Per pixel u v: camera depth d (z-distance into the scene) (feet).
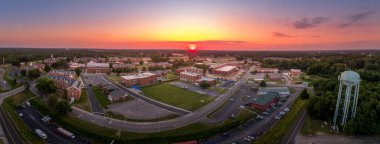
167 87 518.78
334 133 253.44
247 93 470.39
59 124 300.61
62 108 313.53
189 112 343.26
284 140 239.91
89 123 293.02
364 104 258.57
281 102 406.21
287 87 523.29
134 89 488.02
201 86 517.14
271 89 480.23
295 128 268.21
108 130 273.13
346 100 255.91
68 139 260.01
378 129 246.68
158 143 250.16
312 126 272.31
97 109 350.02
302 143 232.73
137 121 303.27
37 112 346.33
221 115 332.19
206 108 363.76
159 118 314.55
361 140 237.25
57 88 449.48
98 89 480.23
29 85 485.56
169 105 378.32
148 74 589.32
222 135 269.44
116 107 360.89
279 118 321.93
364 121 244.63
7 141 244.42
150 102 394.52
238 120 309.83
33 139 252.83
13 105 371.35
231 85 552.41
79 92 414.00
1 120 305.32
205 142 253.03
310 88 523.70
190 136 263.08
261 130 282.97
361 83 385.09
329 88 372.58
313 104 289.74
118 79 607.37
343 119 260.42
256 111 352.90
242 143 248.52
